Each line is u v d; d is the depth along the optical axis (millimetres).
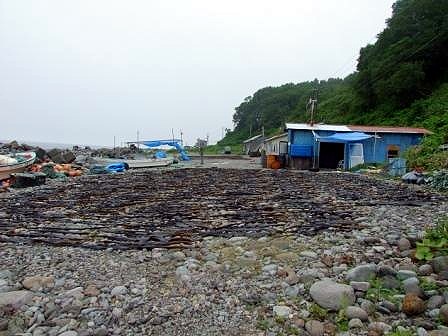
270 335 3861
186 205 11031
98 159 31094
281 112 101125
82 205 11586
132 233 7605
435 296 4160
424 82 45281
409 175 16500
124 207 11023
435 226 7184
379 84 47969
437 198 11172
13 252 6562
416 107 41438
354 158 27234
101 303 4570
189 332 3965
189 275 5250
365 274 4742
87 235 7590
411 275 4672
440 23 44250
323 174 22219
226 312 4293
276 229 7363
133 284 5055
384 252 5691
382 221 7711
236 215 9055
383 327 3787
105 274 5426
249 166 33250
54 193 14719
